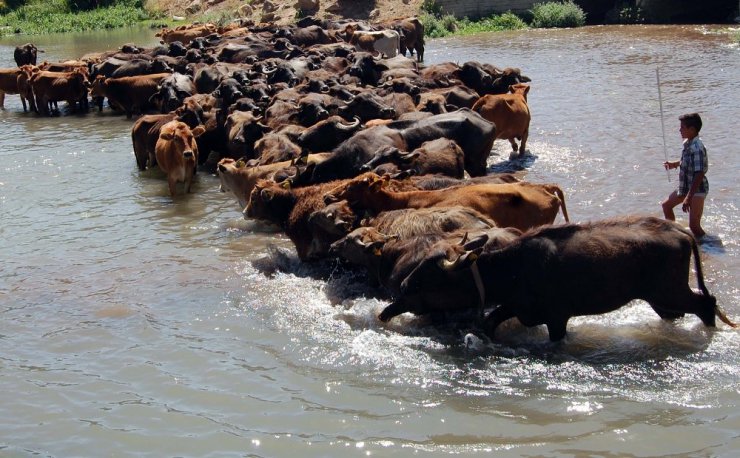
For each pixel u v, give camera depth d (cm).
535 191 1043
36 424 760
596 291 828
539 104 2106
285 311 982
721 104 1945
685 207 1090
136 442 725
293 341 903
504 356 845
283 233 1270
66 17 5900
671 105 1972
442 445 696
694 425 704
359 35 3161
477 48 3503
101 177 1667
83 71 2577
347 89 1884
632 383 779
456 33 4116
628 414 727
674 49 2947
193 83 2439
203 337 924
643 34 3500
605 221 851
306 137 1470
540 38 3666
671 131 1719
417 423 732
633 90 2202
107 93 2412
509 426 720
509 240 880
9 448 722
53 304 1034
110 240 1271
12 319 994
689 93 2102
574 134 1759
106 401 797
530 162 1563
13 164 1802
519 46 3438
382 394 785
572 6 4109
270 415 758
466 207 985
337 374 827
